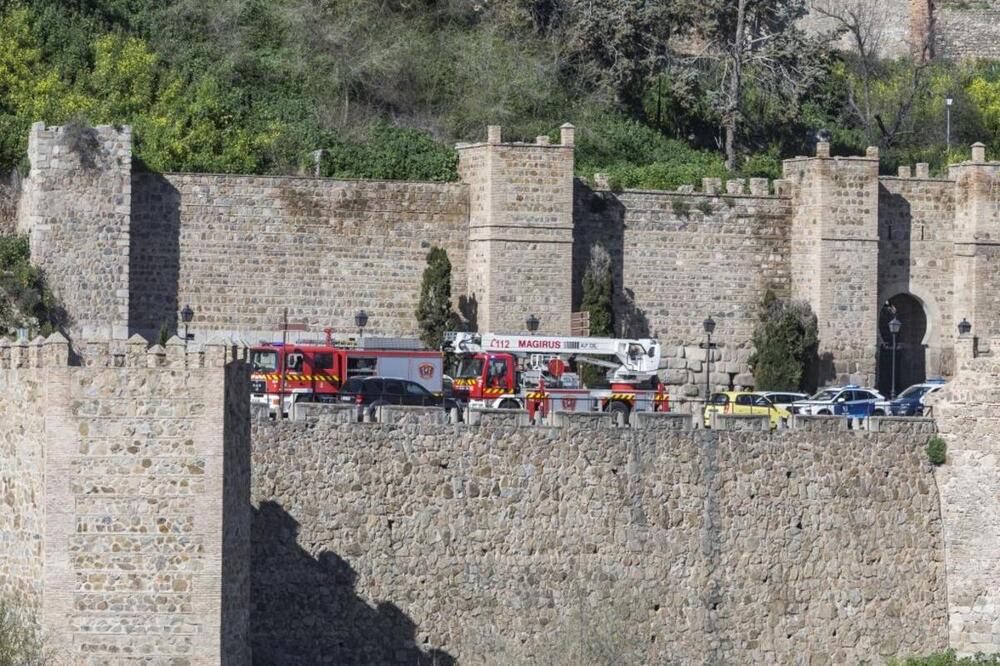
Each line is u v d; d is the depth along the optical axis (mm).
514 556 195500
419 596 192000
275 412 193125
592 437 199375
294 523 188125
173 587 145375
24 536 148500
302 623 187625
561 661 193875
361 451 190750
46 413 145000
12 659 144000
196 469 145500
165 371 145375
